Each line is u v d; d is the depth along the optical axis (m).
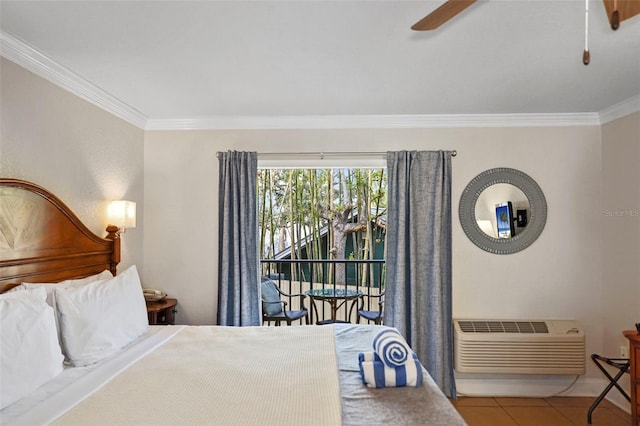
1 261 1.90
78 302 1.99
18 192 2.02
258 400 1.53
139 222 3.41
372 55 2.16
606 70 2.38
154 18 1.77
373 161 3.41
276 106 3.11
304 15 1.74
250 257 3.31
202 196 3.46
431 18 1.31
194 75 2.45
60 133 2.41
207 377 1.75
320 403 1.50
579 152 3.33
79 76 2.46
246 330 2.56
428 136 3.40
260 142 3.47
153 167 3.48
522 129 3.36
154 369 1.85
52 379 1.73
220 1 1.63
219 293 3.30
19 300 1.65
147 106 3.10
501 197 3.36
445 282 3.25
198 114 3.34
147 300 3.18
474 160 3.38
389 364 1.71
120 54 2.15
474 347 3.15
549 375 3.26
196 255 3.45
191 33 1.91
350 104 3.05
